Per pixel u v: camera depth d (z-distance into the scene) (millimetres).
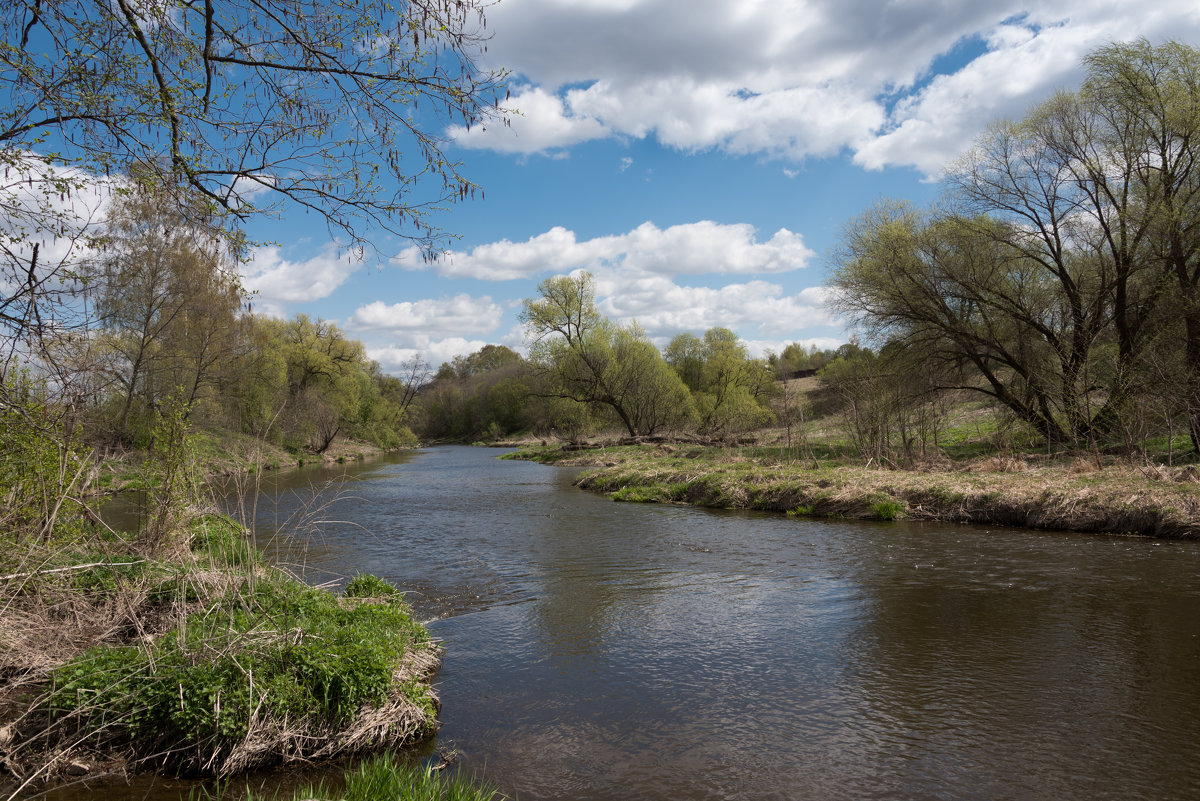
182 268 23641
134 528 14500
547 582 11352
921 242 23422
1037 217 21734
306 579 11367
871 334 25516
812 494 18359
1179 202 19141
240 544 9844
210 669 5684
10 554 6777
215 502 9977
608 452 41312
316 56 6828
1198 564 11070
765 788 5145
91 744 5328
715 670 7465
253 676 5652
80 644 6672
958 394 25359
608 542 14789
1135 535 13438
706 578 11445
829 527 15898
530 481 30359
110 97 6535
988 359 24625
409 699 6125
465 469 39281
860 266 24781
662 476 24062
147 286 23453
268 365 35844
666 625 9023
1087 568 11133
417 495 24531
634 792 5105
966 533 14531
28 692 5797
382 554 13664
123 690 5477
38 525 7207
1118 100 19609
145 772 5207
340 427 51906
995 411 25516
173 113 6645
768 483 20000
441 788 4918
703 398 54844
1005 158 21906
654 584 11125
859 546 13594
